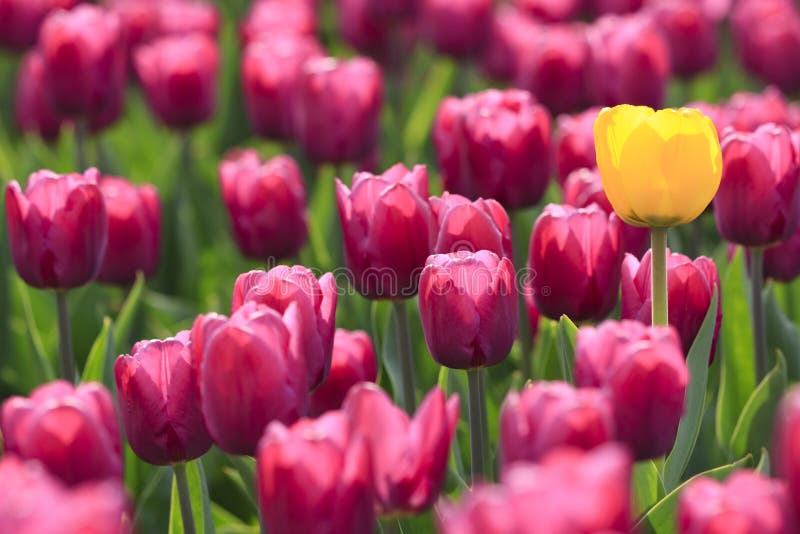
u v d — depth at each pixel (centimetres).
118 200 476
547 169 418
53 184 366
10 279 519
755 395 370
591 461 171
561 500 166
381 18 771
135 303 465
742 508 199
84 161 587
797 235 408
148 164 741
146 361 293
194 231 646
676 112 284
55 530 162
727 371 405
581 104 615
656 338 256
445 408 246
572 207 379
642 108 290
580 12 820
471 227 328
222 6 1005
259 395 261
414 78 890
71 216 365
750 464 359
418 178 355
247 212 481
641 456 263
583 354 262
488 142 409
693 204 288
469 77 784
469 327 300
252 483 352
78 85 551
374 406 243
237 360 259
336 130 546
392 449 244
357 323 476
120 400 298
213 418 266
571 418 215
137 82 784
